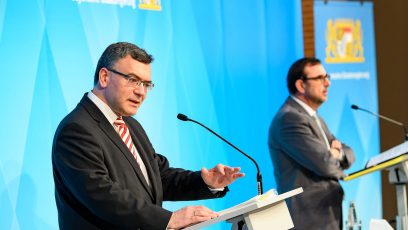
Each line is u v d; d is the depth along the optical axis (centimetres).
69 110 751
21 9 714
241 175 613
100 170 561
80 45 765
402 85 1278
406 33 1275
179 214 547
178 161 877
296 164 877
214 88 926
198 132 902
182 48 888
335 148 880
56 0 746
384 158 809
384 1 1280
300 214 862
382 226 723
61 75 746
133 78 589
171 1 874
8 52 702
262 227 539
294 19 1037
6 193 696
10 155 700
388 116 1279
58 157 565
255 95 979
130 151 597
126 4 816
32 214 716
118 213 549
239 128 956
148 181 611
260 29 989
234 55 954
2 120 696
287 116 882
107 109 596
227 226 944
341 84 1115
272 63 1006
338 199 875
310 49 1061
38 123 724
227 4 947
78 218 571
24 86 714
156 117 852
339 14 1112
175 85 876
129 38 819
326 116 1094
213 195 627
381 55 1285
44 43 732
